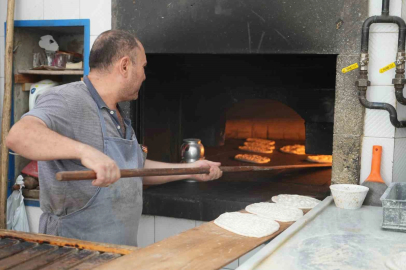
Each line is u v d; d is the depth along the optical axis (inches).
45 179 82.0
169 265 60.2
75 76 153.5
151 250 65.8
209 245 68.5
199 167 91.4
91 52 84.0
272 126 199.0
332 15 101.8
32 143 66.5
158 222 119.3
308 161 164.6
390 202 75.7
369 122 101.0
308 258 62.8
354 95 101.3
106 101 84.0
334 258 62.8
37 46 146.8
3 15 134.3
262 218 82.5
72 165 80.7
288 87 145.6
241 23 109.1
